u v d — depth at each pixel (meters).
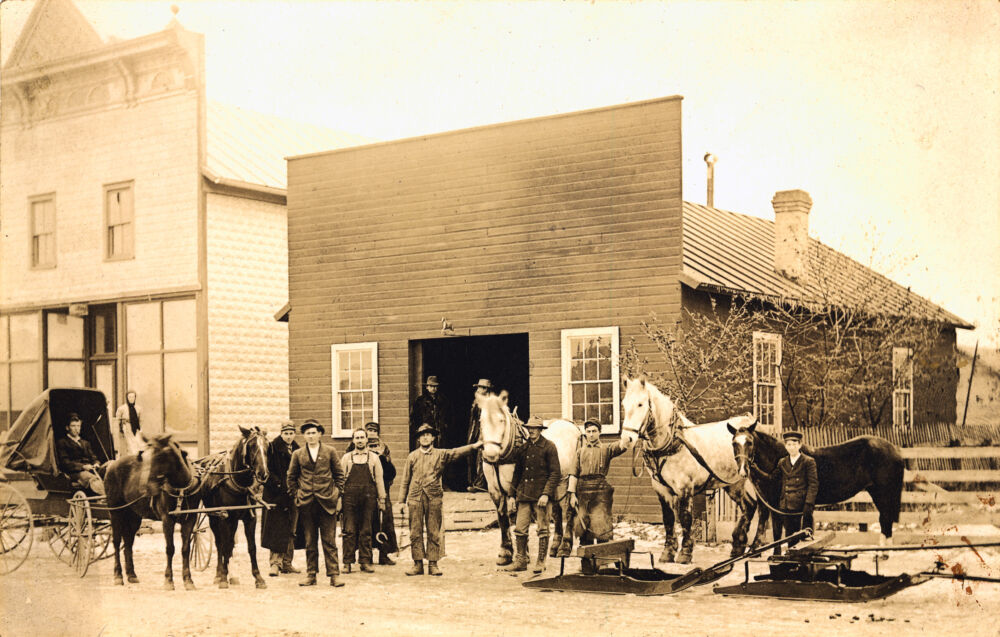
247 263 25.12
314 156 22.30
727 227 22.19
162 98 24.86
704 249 19.83
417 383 20.94
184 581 13.09
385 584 13.13
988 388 17.36
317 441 13.39
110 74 25.36
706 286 17.64
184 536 13.20
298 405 22.12
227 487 13.19
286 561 14.47
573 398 18.84
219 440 24.11
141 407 24.89
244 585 13.38
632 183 18.48
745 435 12.48
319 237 22.14
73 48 25.20
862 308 18.38
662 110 18.22
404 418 20.77
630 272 18.38
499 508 14.27
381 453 15.34
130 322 25.12
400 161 21.22
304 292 22.23
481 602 11.63
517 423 14.15
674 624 10.03
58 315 26.22
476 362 22.81
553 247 19.27
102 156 25.59
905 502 14.40
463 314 20.22
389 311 21.14
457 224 20.44
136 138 25.17
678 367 17.56
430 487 13.87
